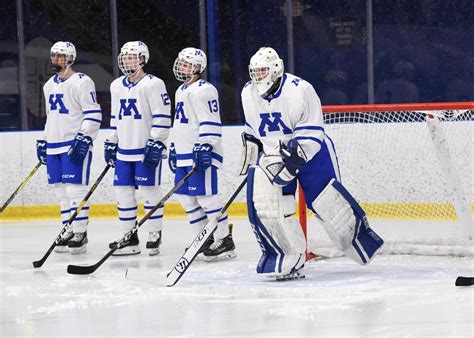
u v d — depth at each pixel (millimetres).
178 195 18078
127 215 18672
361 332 11375
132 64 18234
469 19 26016
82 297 14281
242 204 25000
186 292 14375
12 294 14758
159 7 28078
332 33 26984
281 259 14930
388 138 21719
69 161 19234
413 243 17969
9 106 28156
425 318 12039
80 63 28312
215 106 17344
